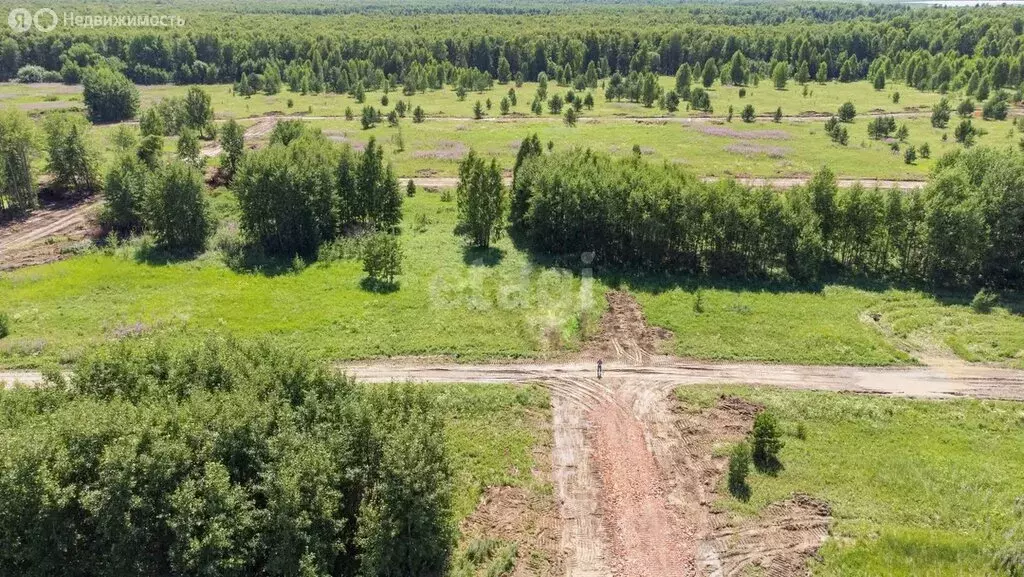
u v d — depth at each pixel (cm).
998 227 5631
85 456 2509
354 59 17400
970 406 4072
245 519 2506
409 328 4891
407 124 12188
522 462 3544
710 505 3238
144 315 4959
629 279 5728
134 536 2423
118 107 12388
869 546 2958
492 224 6494
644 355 4631
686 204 5816
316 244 6412
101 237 6588
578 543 3038
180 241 6291
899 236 5781
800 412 3969
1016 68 14850
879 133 11119
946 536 2984
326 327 4859
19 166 7238
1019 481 3388
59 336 4647
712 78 16500
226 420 2661
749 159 9725
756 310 5188
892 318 5141
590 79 16650
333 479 2684
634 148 8725
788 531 3075
